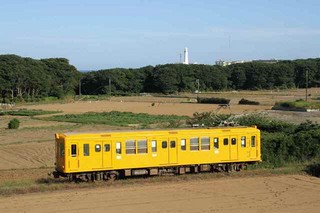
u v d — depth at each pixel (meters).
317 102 93.12
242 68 184.75
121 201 22.78
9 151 45.75
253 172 30.16
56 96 157.38
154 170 28.66
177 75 174.62
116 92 172.50
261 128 43.50
